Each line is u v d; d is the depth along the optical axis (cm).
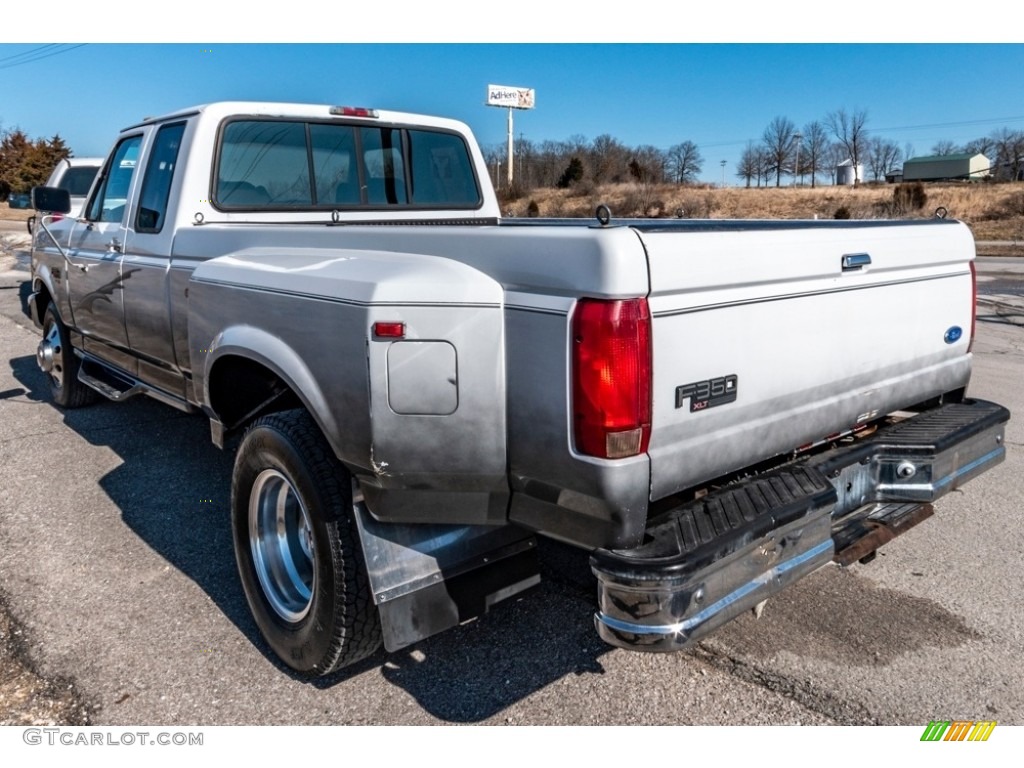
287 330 285
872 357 302
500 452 243
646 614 216
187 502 455
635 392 217
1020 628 323
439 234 262
